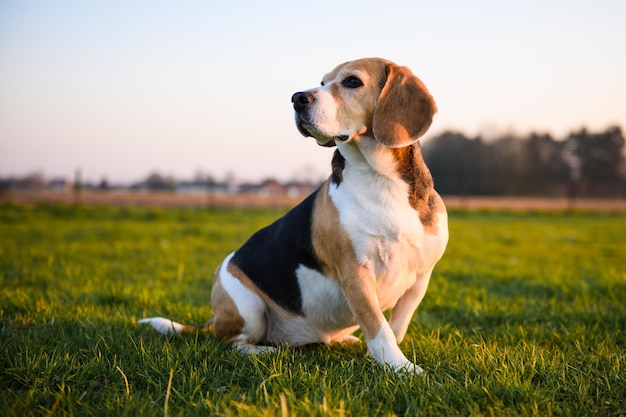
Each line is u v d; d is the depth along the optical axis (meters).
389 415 2.46
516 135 46.25
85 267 7.25
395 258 3.27
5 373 3.03
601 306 4.93
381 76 3.37
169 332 3.99
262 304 3.80
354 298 3.24
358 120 3.27
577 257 8.84
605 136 45.41
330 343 3.91
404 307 3.58
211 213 19.64
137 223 15.62
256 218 17.64
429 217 3.35
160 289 5.73
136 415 2.50
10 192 27.98
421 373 3.00
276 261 3.68
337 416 2.40
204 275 6.84
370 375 3.10
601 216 21.77
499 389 2.74
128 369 3.13
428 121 3.32
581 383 2.86
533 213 22.59
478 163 45.38
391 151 3.25
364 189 3.26
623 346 3.81
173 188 29.05
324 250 3.41
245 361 3.31
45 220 16.22
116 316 4.44
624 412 2.57
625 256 9.03
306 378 2.90
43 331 3.92
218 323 3.84
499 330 4.27
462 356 3.32
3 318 4.43
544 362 3.12
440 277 6.52
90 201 25.16
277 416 2.42
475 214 22.11
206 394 2.81
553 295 5.66
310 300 3.60
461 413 2.57
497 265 7.77
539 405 2.63
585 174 45.69
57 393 2.75
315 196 3.61
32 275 6.43
